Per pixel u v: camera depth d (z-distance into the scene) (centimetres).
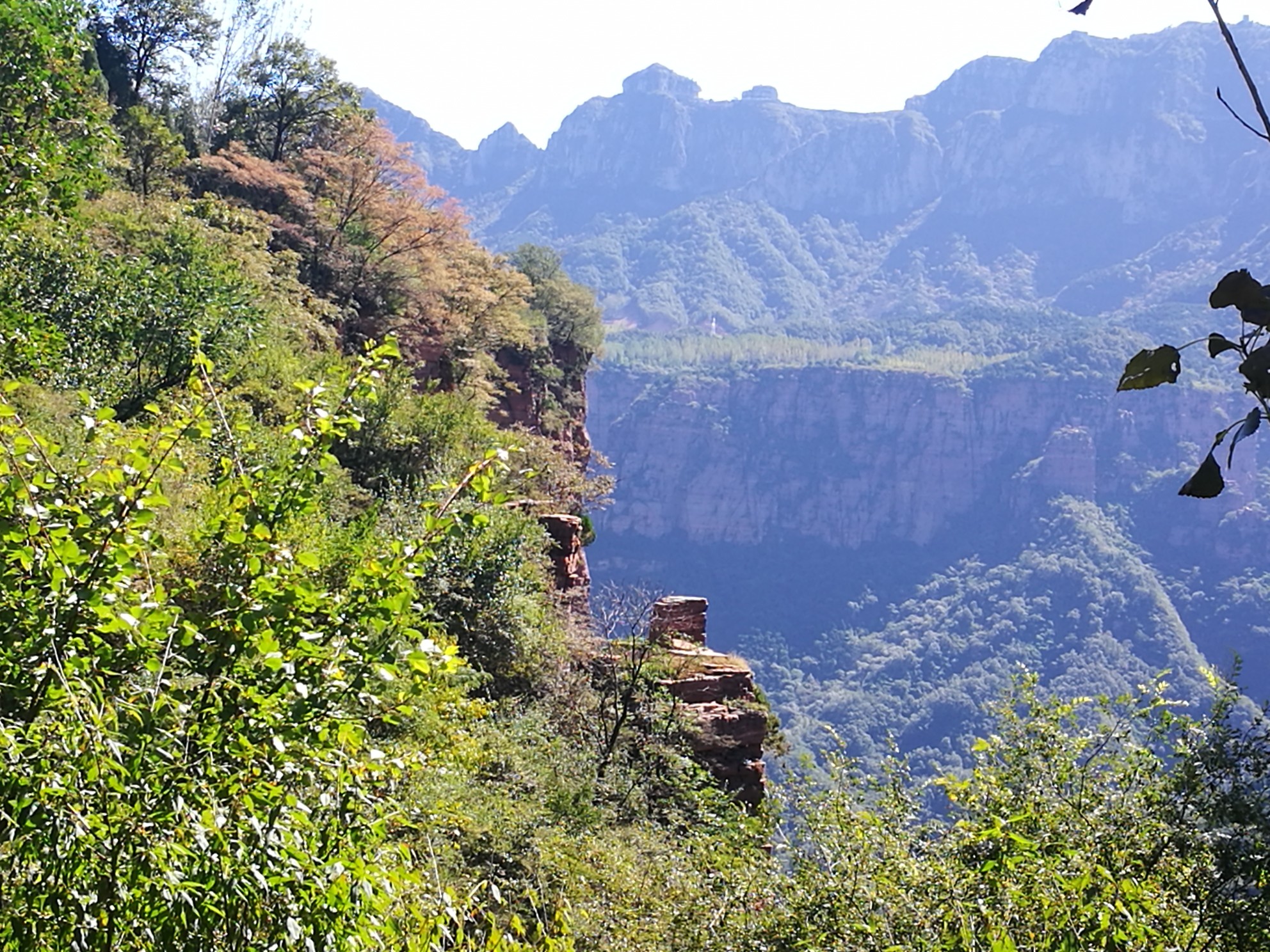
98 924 409
